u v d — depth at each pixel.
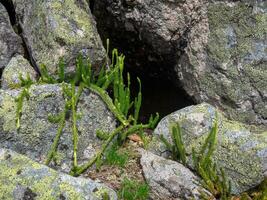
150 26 0.77
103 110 0.70
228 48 0.76
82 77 0.69
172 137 0.69
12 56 0.78
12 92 0.66
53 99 0.67
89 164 0.66
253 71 0.74
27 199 0.54
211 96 0.77
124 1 0.76
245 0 0.75
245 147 0.65
